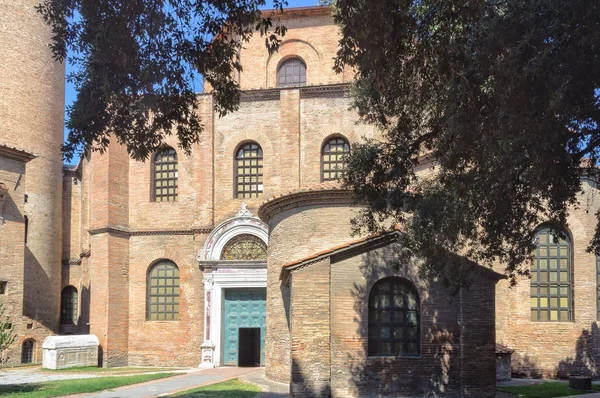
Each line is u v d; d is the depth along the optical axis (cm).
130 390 2092
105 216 3297
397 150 1644
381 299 1995
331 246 2203
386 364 1936
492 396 1908
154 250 3347
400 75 1548
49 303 3694
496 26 1123
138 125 1312
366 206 2200
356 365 1933
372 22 1177
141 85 1229
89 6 1164
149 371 2920
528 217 1531
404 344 1973
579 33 1046
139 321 3306
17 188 3162
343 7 1189
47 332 3644
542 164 1178
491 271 1961
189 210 3341
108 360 3195
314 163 3219
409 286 2000
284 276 2117
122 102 1256
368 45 1209
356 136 3203
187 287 3281
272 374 2378
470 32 1214
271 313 2420
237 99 1375
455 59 1244
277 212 2403
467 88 1245
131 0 1167
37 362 3469
